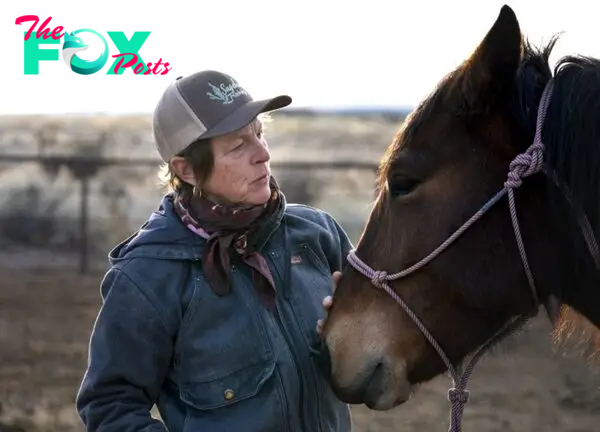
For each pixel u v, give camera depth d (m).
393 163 3.30
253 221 3.25
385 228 3.37
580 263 3.19
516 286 3.26
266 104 3.20
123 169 23.81
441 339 3.34
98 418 3.18
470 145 3.24
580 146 3.07
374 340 3.35
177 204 3.31
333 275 3.53
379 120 41.47
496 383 9.24
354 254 3.45
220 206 3.23
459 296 3.29
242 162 3.20
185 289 3.21
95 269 15.25
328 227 3.71
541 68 3.28
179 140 3.20
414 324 3.34
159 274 3.20
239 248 3.27
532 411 8.34
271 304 3.26
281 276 3.37
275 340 3.23
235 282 3.25
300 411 3.28
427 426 7.95
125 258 3.26
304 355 3.31
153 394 3.25
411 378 3.40
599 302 3.26
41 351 10.27
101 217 18.94
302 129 36.81
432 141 3.26
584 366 9.75
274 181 3.39
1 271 15.05
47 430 7.78
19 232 17.48
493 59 3.15
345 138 34.00
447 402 8.63
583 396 8.73
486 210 3.21
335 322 3.40
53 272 14.97
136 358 3.18
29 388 8.96
